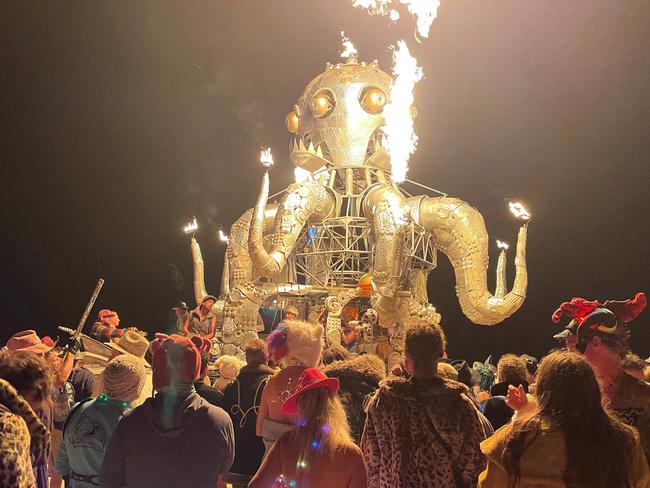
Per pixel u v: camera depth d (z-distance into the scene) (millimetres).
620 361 3641
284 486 3260
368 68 11719
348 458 3100
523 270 10734
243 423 4621
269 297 10578
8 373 3125
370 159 11297
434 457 3281
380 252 10172
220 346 10227
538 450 2812
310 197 10992
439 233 11156
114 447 3510
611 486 2760
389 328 9820
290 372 4184
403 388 3383
